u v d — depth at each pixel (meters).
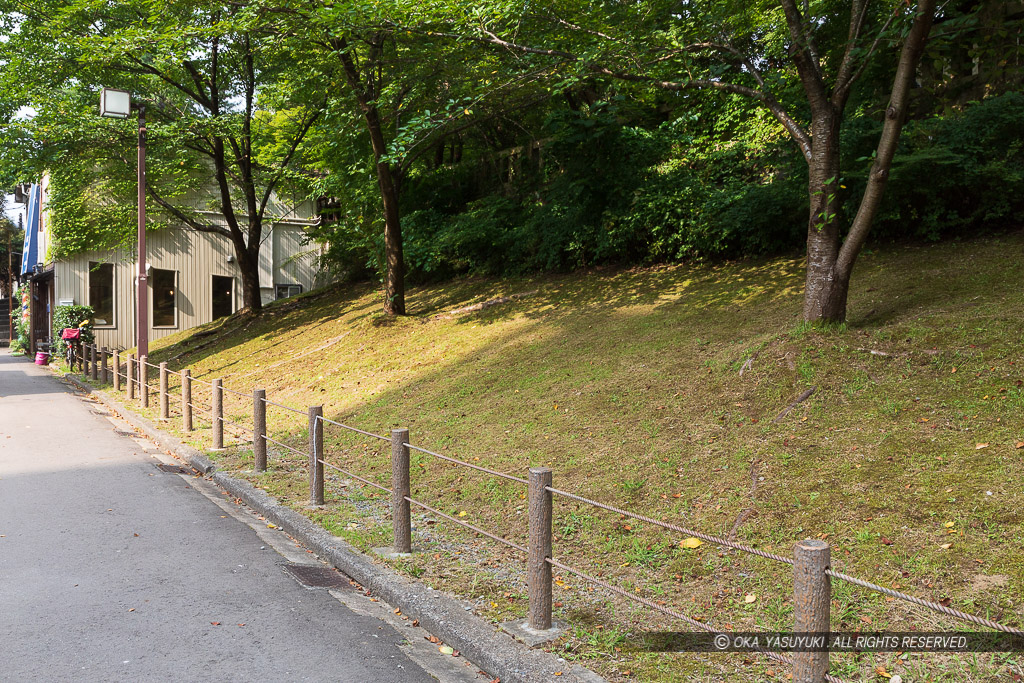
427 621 4.30
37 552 5.47
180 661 3.74
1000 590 3.89
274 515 6.56
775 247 12.11
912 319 7.73
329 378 12.74
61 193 21.39
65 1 14.52
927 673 3.38
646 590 4.57
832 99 7.88
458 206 19.67
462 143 19.67
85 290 24.33
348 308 18.30
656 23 9.94
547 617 4.05
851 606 4.00
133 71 16.92
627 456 6.71
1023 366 6.20
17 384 18.36
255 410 8.12
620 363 9.19
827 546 2.73
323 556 5.59
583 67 8.70
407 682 3.61
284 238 28.77
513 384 9.56
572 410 8.16
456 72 12.45
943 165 9.80
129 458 9.21
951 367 6.53
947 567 4.17
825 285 7.82
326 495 7.15
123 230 21.91
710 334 9.32
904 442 5.59
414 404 9.93
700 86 8.98
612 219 13.93
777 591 4.30
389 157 10.07
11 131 17.22
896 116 7.13
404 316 14.88
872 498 5.02
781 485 5.52
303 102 18.14
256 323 20.30
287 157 20.84
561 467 6.81
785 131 13.37
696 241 12.77
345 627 4.29
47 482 7.73
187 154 20.39
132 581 4.91
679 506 5.63
